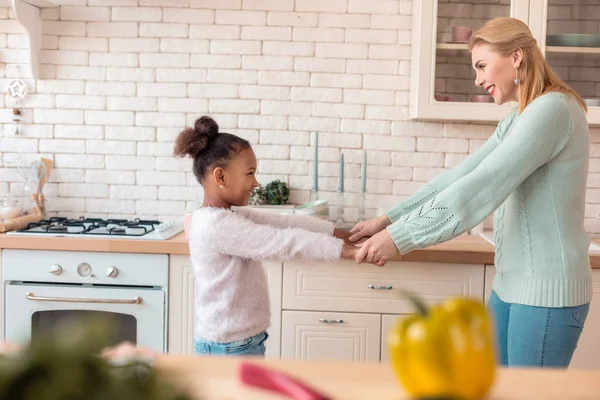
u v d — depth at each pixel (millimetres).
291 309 2473
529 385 881
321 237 1927
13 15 2984
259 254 1908
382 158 3002
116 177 3037
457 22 2662
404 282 2439
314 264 2453
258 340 2006
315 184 2990
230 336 1948
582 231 1836
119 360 676
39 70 2994
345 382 882
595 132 2953
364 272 2445
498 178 1753
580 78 2680
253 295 2004
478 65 1971
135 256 2453
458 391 753
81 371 579
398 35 2961
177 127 3012
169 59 2988
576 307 1778
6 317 2479
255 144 3006
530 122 1757
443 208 1787
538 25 2633
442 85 2682
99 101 3010
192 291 2459
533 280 1790
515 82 1901
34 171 2932
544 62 1899
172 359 962
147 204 3045
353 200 3020
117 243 2436
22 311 2475
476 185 1768
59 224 2781
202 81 2992
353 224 3012
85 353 590
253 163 2072
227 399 808
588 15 2646
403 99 2979
